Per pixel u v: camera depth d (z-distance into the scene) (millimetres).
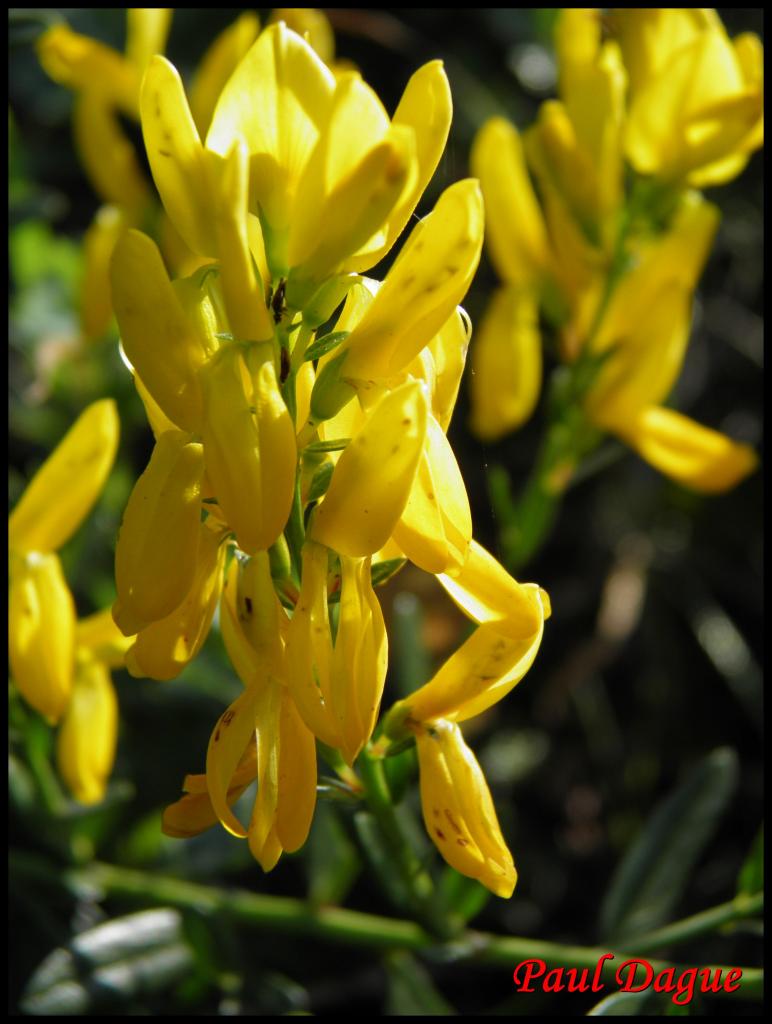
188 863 176
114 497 212
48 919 163
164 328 107
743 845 218
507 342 184
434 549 110
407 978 166
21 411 227
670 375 178
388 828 132
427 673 179
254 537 107
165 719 201
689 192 177
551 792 226
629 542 249
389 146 106
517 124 259
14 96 259
